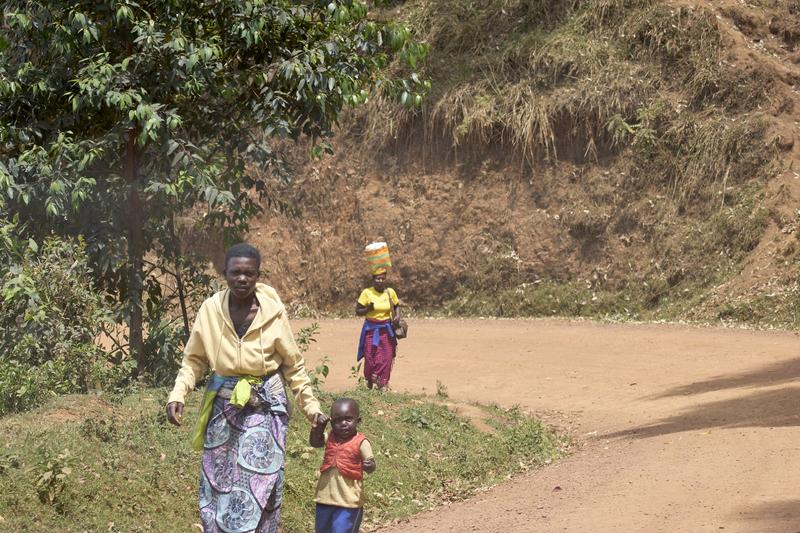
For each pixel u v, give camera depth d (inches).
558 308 1047.0
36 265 426.6
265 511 227.6
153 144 493.4
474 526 300.7
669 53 1101.7
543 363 719.7
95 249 468.4
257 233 1230.9
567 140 1101.1
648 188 1055.6
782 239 959.0
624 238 1047.6
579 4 1176.2
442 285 1128.8
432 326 995.9
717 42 1094.4
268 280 1210.6
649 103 1081.4
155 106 442.9
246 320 229.9
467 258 1119.0
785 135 1021.2
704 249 1000.2
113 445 324.2
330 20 511.5
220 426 227.6
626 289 1024.2
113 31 482.0
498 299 1086.4
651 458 378.9
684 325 906.7
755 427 419.5
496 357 757.9
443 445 418.0
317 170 1218.0
